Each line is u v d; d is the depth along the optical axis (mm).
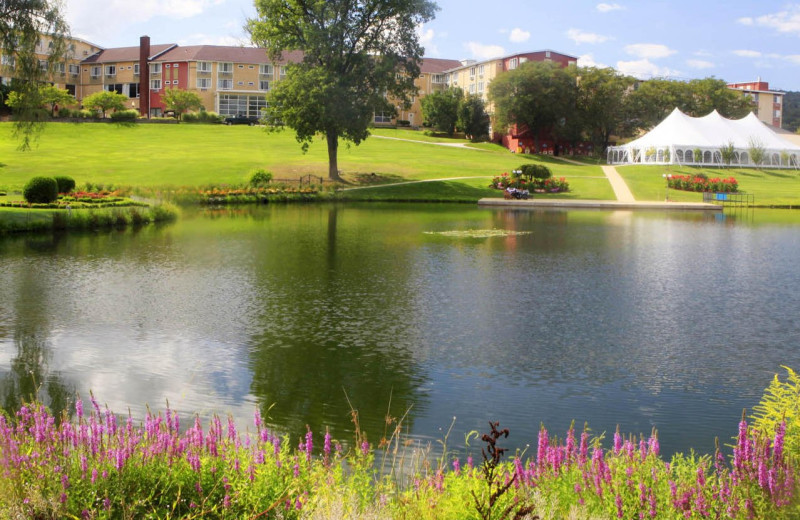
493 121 99688
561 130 92688
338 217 38219
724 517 4883
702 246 26438
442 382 10477
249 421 8773
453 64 124562
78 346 12172
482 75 107125
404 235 29406
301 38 54094
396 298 16422
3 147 68062
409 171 63344
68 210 31938
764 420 6012
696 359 11711
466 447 8008
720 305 15930
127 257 22562
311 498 5023
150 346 12211
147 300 15953
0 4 30969
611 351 12188
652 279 19219
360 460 6148
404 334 13211
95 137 78375
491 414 9180
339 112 51875
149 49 104750
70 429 5852
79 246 25219
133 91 107188
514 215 40344
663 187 58125
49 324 13695
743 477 4934
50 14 31922
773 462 4914
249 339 12734
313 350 12078
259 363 11312
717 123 80688
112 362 11250
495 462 4336
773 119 133500
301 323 13953
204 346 12266
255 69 104625
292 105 53000
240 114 104625
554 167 73000
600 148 99812
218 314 14648
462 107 99750
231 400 9594
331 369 11047
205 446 5945
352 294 16828
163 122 91875
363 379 10570
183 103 94375
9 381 10273
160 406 9258
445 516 4727
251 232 30312
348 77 53188
